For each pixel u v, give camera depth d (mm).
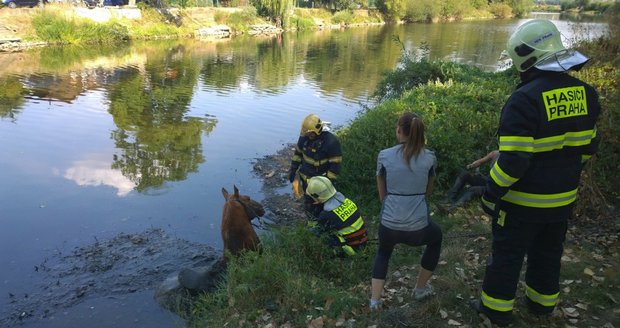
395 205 3654
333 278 4848
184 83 18734
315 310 4168
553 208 3059
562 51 2896
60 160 9883
